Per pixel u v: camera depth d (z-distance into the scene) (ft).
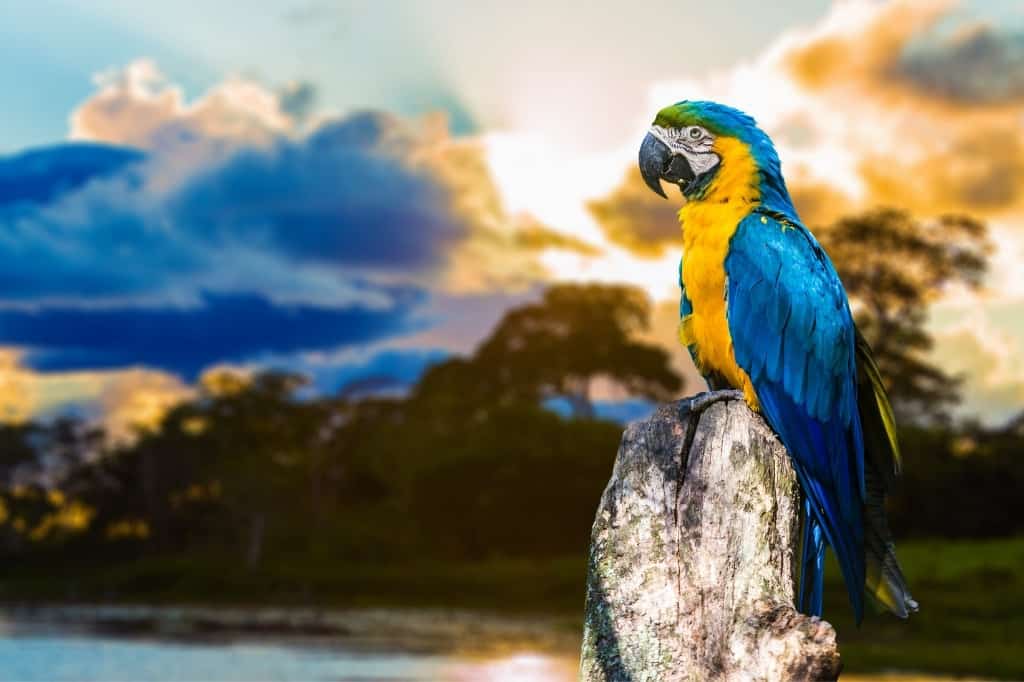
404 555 238.27
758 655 14.40
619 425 243.81
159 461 287.89
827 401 17.38
